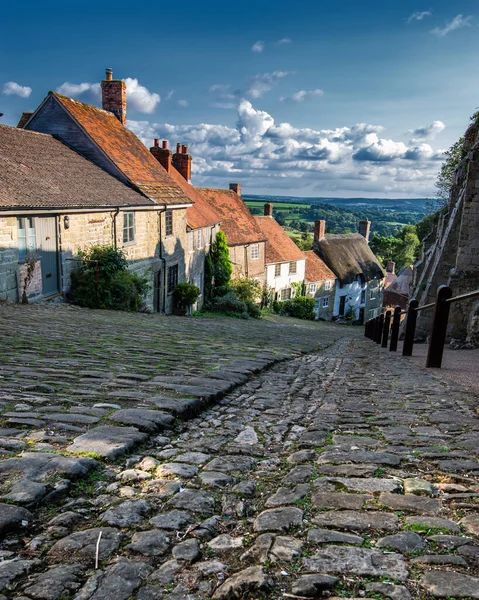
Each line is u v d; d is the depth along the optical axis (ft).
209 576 6.14
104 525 7.39
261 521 7.47
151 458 10.25
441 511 7.69
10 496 7.95
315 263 153.38
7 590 5.81
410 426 13.37
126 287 54.65
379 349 42.96
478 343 42.78
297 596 5.63
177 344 28.45
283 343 38.40
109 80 77.25
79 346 24.57
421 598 5.52
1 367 18.33
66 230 50.42
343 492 8.50
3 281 41.93
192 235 88.48
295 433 12.98
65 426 11.74
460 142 87.92
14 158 50.08
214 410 15.03
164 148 87.10
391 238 280.92
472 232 49.78
